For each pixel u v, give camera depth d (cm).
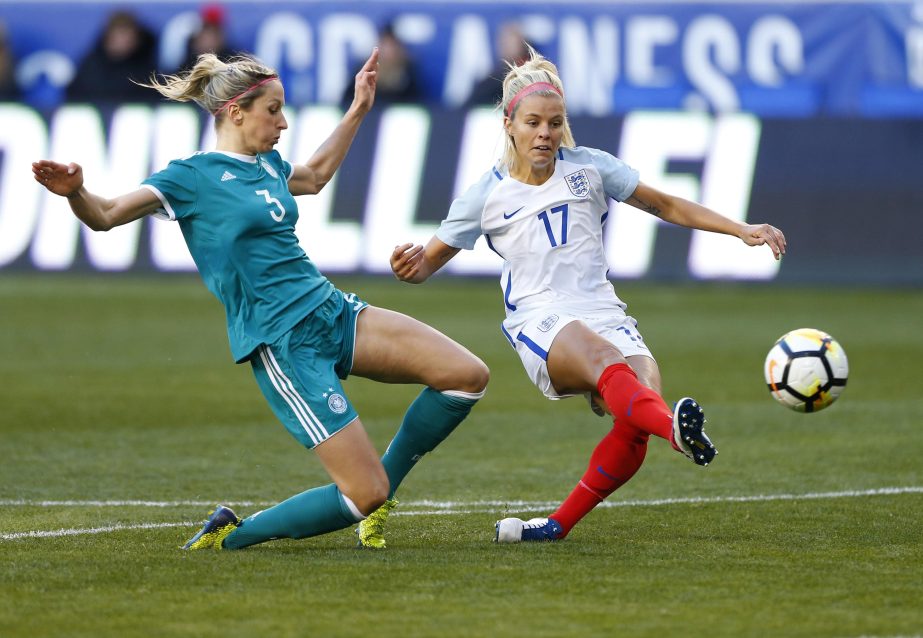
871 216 6022
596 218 2038
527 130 1967
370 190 6050
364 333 1906
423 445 1931
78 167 1683
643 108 6831
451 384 1892
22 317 5200
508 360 4300
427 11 6850
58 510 2219
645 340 4694
